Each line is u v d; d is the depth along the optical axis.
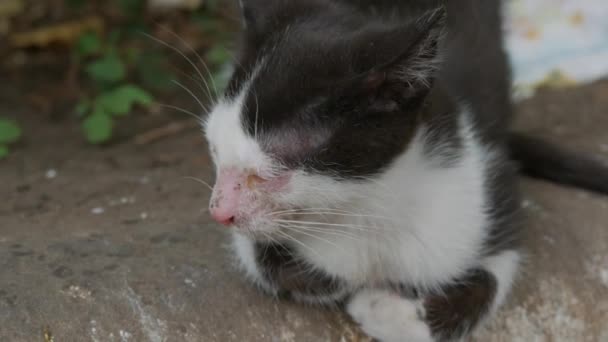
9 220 1.06
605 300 1.03
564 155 1.11
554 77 1.34
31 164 1.20
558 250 1.04
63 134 1.29
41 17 1.63
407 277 0.97
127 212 1.07
